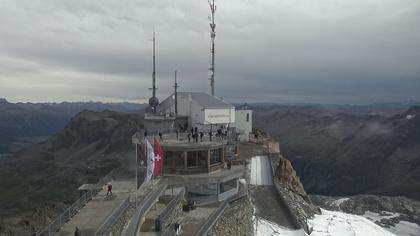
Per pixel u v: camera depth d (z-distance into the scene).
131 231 35.03
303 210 78.44
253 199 71.62
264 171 82.94
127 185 46.81
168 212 39.72
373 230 84.56
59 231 32.56
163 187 46.09
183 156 52.22
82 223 34.34
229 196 53.75
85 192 44.50
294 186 88.94
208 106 70.69
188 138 57.66
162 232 36.75
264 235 60.09
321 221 78.81
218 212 44.28
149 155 40.09
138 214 38.22
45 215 79.75
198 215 45.75
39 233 32.47
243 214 53.56
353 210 129.88
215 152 55.75
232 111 75.88
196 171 52.97
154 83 79.44
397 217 124.81
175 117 71.62
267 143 98.44
